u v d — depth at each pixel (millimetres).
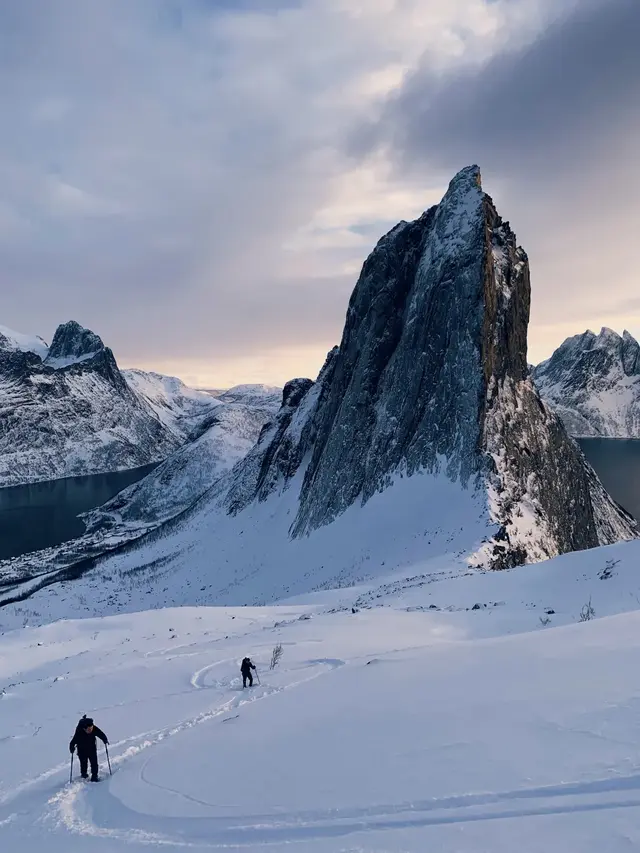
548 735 8031
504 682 10969
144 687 19328
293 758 9273
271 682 18109
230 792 8477
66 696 19141
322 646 22609
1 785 11461
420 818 6473
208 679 19562
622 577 28703
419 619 27312
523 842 5586
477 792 6801
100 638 33562
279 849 6492
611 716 8281
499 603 30234
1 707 18438
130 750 12641
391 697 11594
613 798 6125
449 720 9414
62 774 11742
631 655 11258
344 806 7195
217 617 37625
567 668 11141
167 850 7117
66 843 7949
